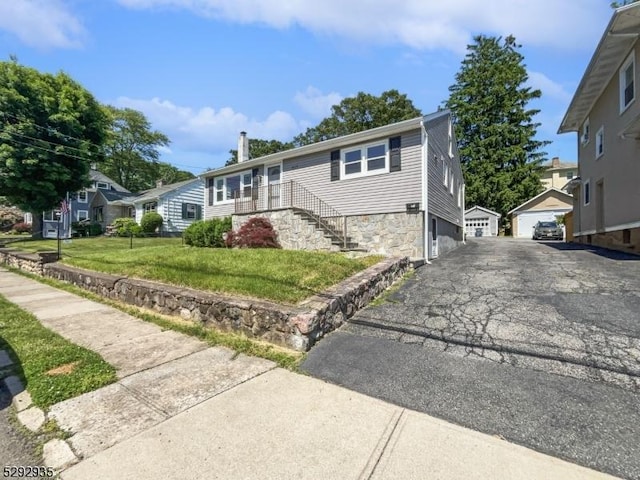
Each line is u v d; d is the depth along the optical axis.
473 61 34.06
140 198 27.27
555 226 20.22
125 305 5.81
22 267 10.73
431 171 10.61
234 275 5.41
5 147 18.16
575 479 1.77
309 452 1.99
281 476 1.80
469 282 6.20
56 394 2.72
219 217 16.11
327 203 12.14
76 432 2.22
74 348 3.72
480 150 31.67
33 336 4.16
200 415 2.41
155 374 3.10
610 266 7.02
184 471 1.85
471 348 3.41
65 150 20.31
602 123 11.51
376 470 1.83
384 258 7.42
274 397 2.66
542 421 2.26
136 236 23.05
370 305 5.07
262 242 10.97
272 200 14.00
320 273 5.34
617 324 3.79
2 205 36.91
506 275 6.62
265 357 3.46
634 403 2.41
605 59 9.90
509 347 3.38
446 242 12.69
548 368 2.95
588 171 13.27
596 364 2.96
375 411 2.43
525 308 4.51
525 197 30.22
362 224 10.29
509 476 1.78
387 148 10.65
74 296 6.73
